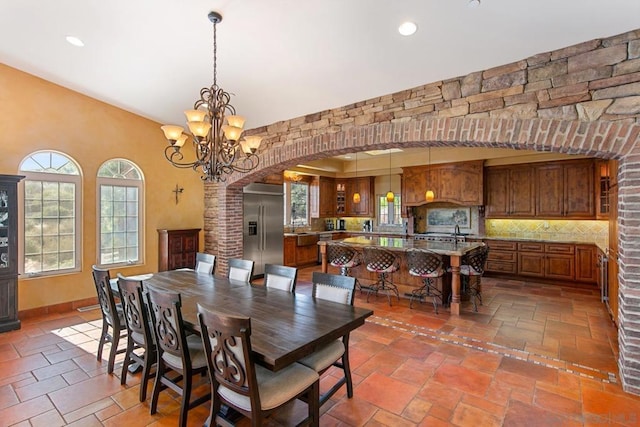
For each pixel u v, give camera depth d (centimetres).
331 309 248
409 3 262
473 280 507
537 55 305
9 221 388
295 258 802
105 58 382
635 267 255
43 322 418
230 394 186
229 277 371
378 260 481
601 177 592
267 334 199
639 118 261
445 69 341
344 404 243
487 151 680
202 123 269
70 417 229
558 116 296
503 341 355
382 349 336
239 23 305
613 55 272
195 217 623
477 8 259
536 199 659
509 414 231
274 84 411
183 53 362
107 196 509
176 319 209
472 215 768
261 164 533
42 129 439
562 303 496
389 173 888
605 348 336
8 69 411
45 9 307
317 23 296
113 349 287
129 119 529
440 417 228
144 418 229
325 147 451
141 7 295
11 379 279
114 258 517
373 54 330
